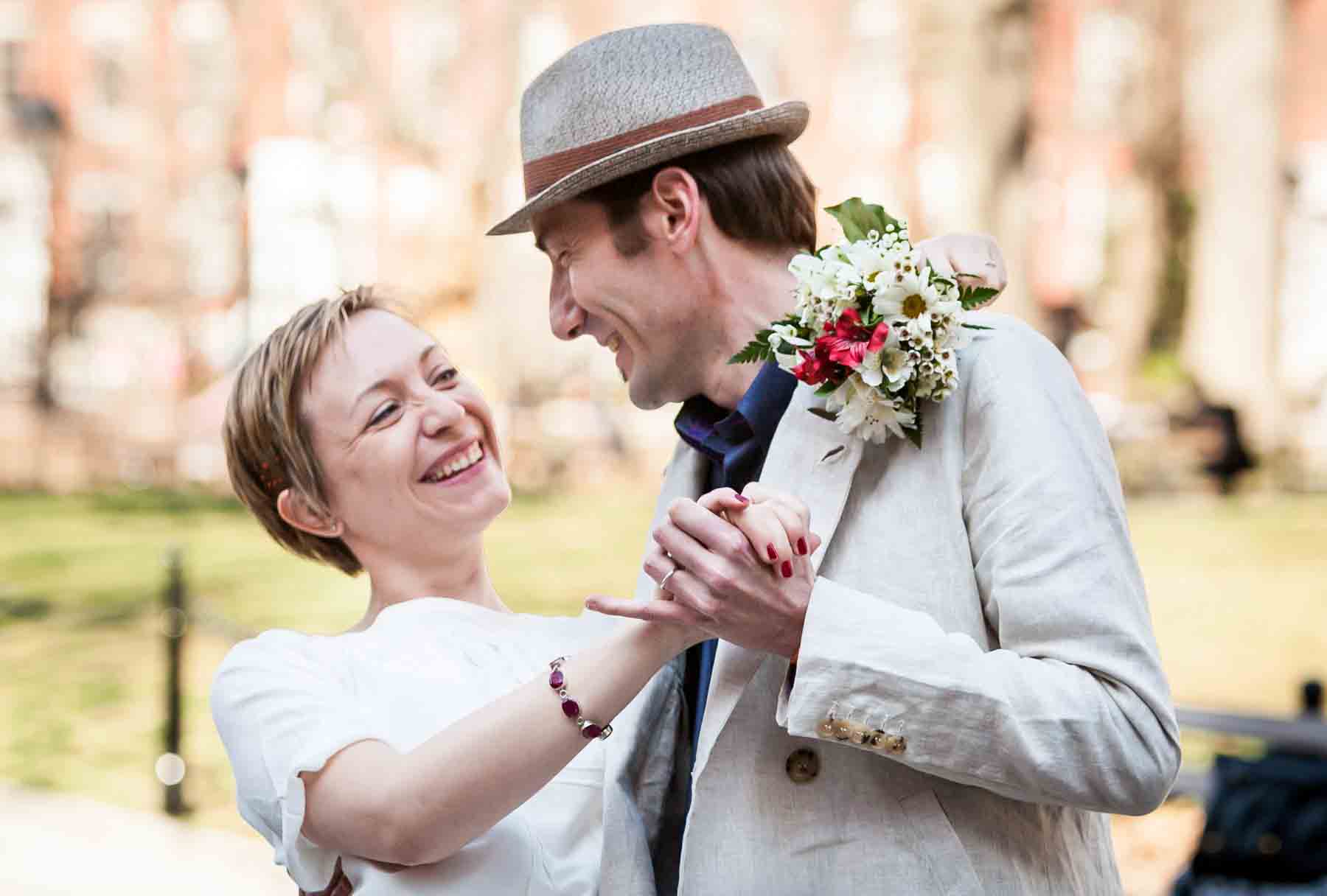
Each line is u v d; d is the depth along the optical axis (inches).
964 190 836.0
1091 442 65.0
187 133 1045.2
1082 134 905.5
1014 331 67.7
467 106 1018.7
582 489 872.9
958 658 60.8
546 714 65.4
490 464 83.9
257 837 242.7
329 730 69.5
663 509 79.9
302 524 83.9
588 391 936.3
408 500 81.7
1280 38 864.3
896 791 65.0
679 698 79.7
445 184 1018.7
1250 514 635.5
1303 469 780.6
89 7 1039.0
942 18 848.3
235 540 657.6
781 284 73.2
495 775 65.1
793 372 67.2
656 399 76.1
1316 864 148.3
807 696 61.2
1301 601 442.0
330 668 76.0
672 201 71.9
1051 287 910.4
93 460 990.4
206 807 262.8
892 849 64.4
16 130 1034.1
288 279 1031.6
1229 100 864.9
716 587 61.9
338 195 1031.0
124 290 1035.9
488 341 965.8
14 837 240.5
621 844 72.7
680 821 77.9
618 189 72.4
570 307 76.0
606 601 64.2
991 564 63.8
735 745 66.6
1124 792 60.3
